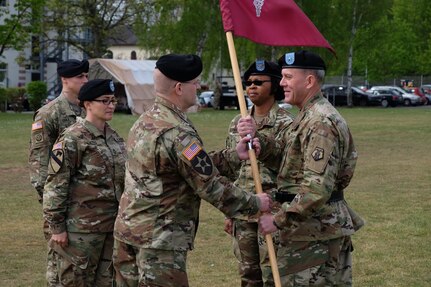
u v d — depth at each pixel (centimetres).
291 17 588
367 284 789
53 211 629
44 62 6109
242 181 651
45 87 4694
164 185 502
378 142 2428
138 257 508
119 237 513
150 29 4866
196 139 500
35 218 1155
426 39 7212
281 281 553
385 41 5906
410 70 7031
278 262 553
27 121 3400
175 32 4731
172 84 511
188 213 511
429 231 1034
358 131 2881
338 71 5956
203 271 847
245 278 664
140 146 507
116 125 3014
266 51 4609
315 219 542
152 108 517
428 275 820
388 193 1380
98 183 636
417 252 918
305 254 543
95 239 638
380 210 1200
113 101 645
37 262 888
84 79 716
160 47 4831
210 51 4731
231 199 502
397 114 4244
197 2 4666
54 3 4828
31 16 4297
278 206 566
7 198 1337
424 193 1380
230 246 964
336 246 551
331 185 523
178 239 504
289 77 553
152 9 4894
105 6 4956
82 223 634
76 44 5191
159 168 501
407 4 7275
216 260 895
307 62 548
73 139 630
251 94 670
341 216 550
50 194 629
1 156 1961
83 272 639
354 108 5291
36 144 696
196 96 526
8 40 4300
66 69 710
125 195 517
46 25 4959
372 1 5384
